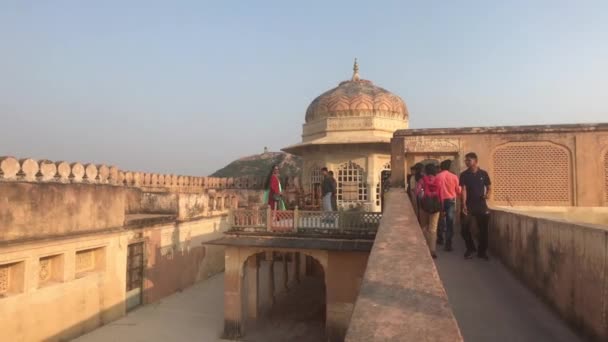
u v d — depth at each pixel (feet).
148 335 42.19
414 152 36.47
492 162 35.86
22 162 37.29
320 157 66.90
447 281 19.81
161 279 55.47
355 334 5.77
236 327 42.91
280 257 69.82
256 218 44.39
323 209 47.88
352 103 66.80
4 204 33.17
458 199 34.24
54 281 38.75
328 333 40.88
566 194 34.88
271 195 46.26
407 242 12.13
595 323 12.21
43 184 36.94
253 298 49.14
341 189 65.26
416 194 29.84
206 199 68.59
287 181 70.23
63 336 38.88
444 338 5.61
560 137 35.12
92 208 43.11
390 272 9.01
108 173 49.96
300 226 43.21
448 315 6.51
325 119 67.97
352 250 40.09
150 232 53.52
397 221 16.01
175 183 80.02
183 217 60.90
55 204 38.24
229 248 43.75
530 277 18.37
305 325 47.06
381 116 67.00
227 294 43.47
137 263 51.60
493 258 24.66
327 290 41.34
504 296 17.49
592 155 34.63
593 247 12.37
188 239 62.34
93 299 43.06
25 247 34.88
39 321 36.19
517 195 35.42
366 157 64.34
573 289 13.78
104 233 44.45
